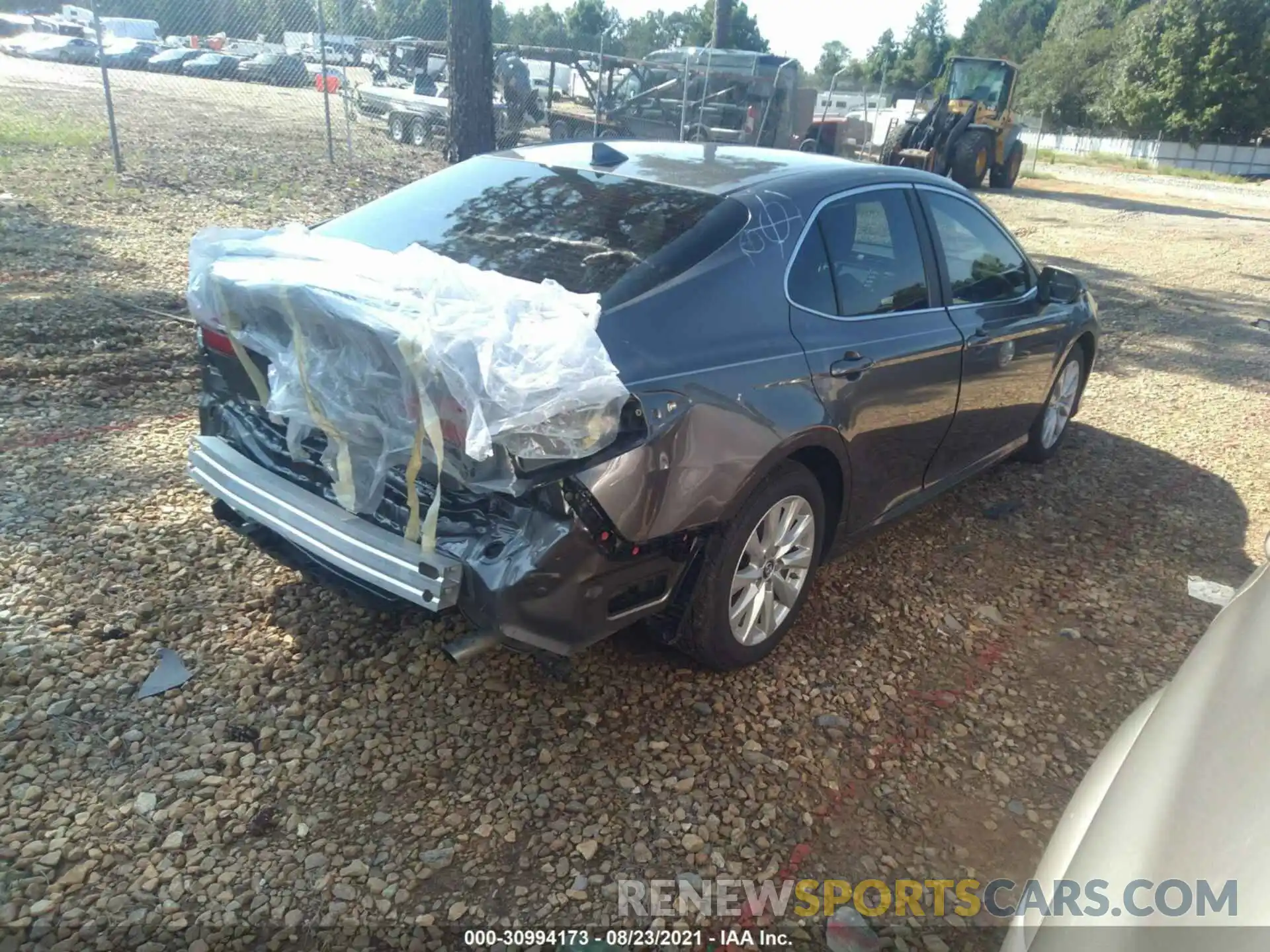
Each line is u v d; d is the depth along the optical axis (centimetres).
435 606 252
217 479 311
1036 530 477
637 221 318
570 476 247
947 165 2114
